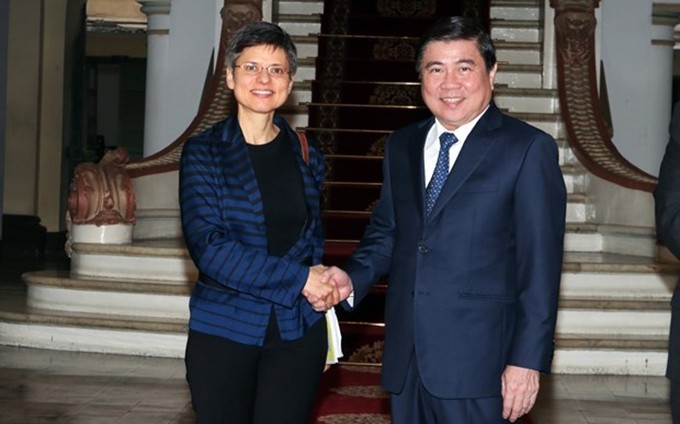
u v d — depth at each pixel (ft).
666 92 41.91
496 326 13.14
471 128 13.47
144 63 81.97
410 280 13.42
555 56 39.34
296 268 13.38
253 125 13.91
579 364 28.37
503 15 41.98
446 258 13.21
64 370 27.14
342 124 38.11
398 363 13.44
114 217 32.22
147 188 35.01
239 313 13.52
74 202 32.19
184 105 42.91
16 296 36.40
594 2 38.22
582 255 33.09
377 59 39.99
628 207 33.42
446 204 13.28
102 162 33.42
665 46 41.70
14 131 62.28
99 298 30.48
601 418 23.54
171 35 42.93
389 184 14.06
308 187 13.98
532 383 12.86
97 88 84.02
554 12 39.19
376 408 23.68
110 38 77.20
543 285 12.96
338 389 25.54
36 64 62.23
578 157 35.94
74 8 64.49
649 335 29.19
